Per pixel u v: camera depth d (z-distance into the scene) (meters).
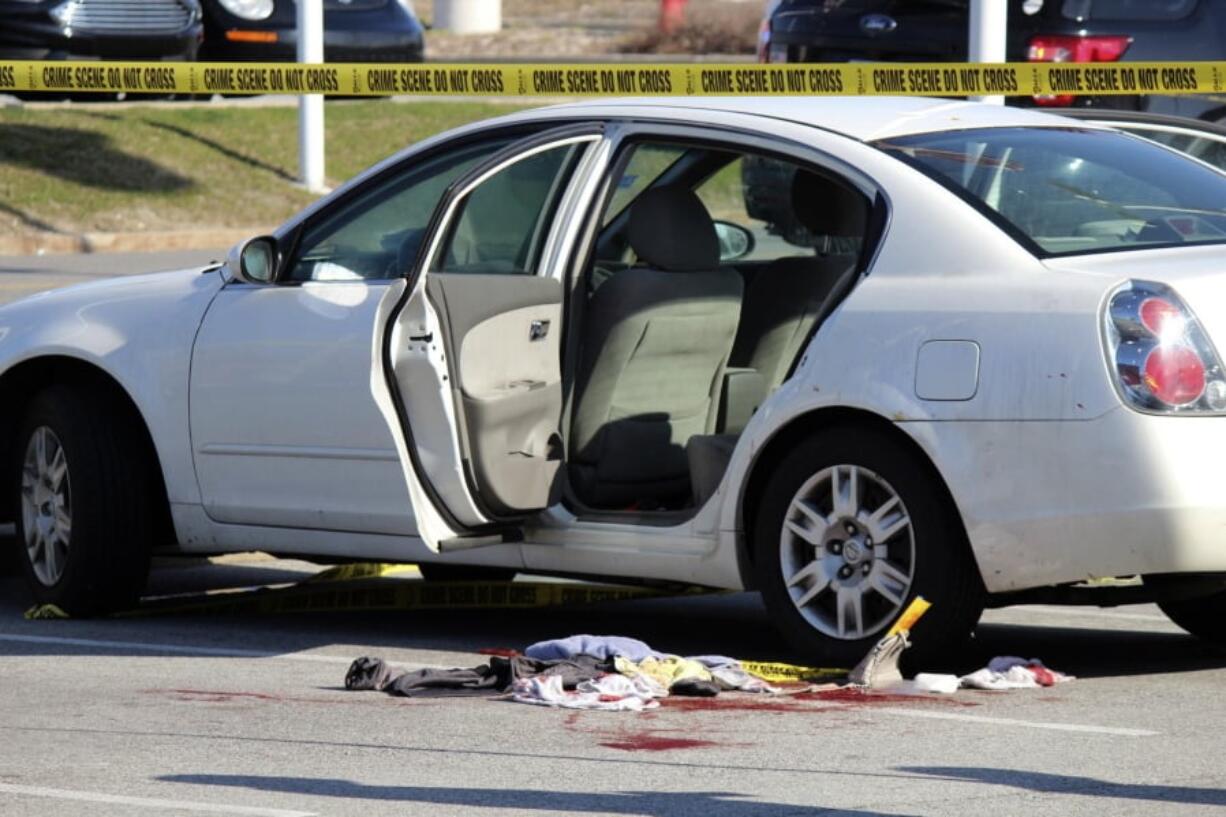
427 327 22.67
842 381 21.02
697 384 24.08
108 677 22.11
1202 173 23.28
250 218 65.38
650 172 37.62
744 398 24.48
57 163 65.25
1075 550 19.92
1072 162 22.47
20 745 18.72
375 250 24.20
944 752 18.16
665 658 21.47
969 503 20.28
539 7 154.25
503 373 22.91
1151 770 17.50
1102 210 21.62
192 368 24.94
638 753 18.17
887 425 21.00
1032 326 20.08
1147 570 19.73
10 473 27.42
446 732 19.08
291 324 24.11
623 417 23.53
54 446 26.11
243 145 70.44
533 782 17.14
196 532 25.22
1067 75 32.00
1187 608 23.84
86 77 36.84
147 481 25.88
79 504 25.66
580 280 23.34
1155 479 19.48
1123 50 44.31
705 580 22.38
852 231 23.97
